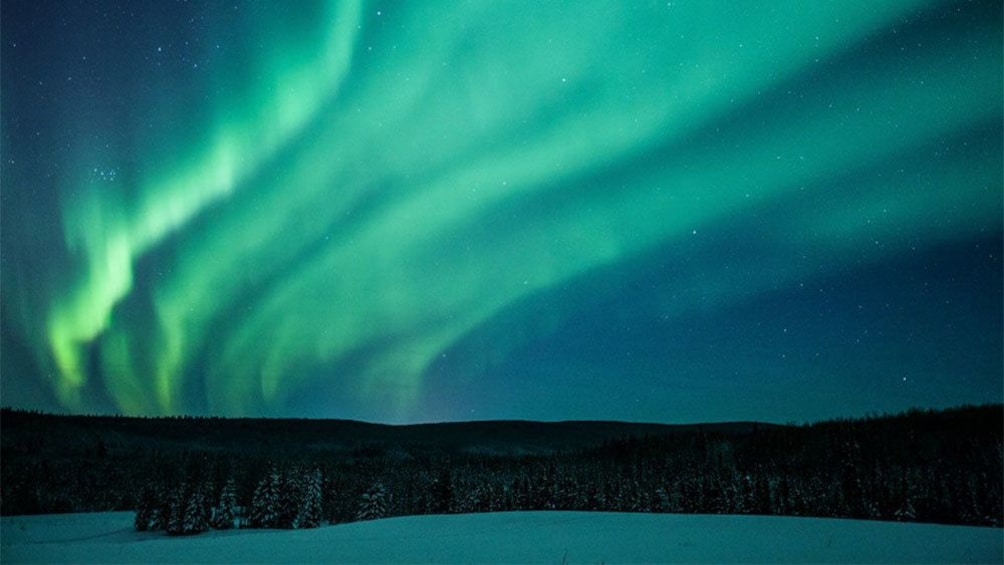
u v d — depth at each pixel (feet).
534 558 82.69
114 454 599.16
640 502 305.32
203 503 244.63
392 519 158.10
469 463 508.53
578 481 344.49
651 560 80.28
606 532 116.47
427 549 92.68
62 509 360.07
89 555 90.27
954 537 102.01
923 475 386.73
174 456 615.16
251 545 99.50
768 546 92.68
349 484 341.41
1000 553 84.38
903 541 97.04
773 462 503.20
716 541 99.66
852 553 85.25
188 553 89.61
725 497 306.35
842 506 300.81
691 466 455.22
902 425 566.77
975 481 334.85
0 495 356.59
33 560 86.48
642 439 618.44
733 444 573.33
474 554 86.84
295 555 86.43
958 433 535.19
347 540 105.81
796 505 304.09
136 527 255.29
